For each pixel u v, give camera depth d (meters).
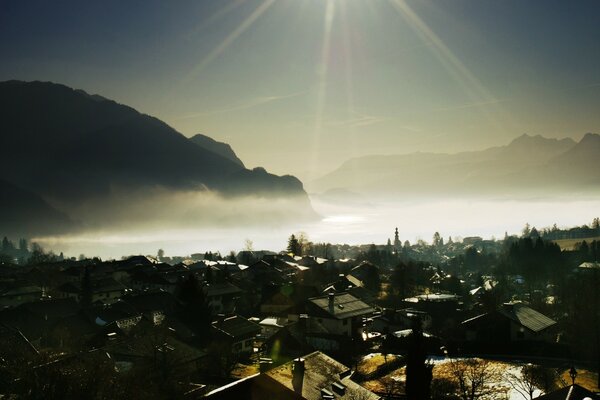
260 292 170.88
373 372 80.75
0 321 101.88
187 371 69.56
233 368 81.75
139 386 54.38
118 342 77.19
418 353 57.31
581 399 42.66
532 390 62.84
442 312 136.12
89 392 48.09
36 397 46.66
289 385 48.66
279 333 95.19
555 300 136.12
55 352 68.38
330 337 96.50
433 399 65.06
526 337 93.88
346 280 168.38
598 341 78.06
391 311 127.31
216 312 142.00
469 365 78.38
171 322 99.06
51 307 114.38
